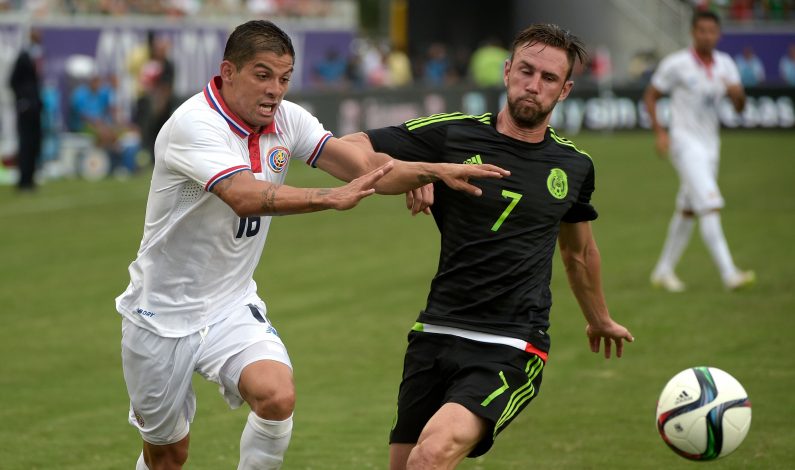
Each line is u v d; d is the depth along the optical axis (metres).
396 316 35.59
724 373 18.28
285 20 108.38
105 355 31.34
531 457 22.23
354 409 25.92
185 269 17.30
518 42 17.03
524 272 16.89
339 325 34.44
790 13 129.50
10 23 88.62
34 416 25.58
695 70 37.84
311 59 110.31
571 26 138.12
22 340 33.00
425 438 15.43
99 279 42.44
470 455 16.47
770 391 26.19
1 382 28.50
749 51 118.25
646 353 30.30
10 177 79.50
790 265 42.94
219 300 17.70
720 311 35.03
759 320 33.69
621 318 34.38
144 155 86.94
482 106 98.69
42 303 38.19
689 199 38.28
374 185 15.59
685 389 18.05
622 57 132.62
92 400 26.95
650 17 131.75
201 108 16.53
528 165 17.19
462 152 17.33
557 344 31.66
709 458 18.06
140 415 18.12
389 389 27.61
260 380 16.69
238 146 16.72
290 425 16.88
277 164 17.23
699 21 37.75
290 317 35.62
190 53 100.56
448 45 144.88
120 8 98.38
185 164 16.30
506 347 16.58
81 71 88.56
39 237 52.75
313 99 93.44
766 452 21.92
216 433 24.38
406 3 142.88
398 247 49.66
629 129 107.88
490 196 16.94
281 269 44.31
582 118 107.81
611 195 66.31
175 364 17.56
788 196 64.12
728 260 37.56
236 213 16.00
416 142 17.56
